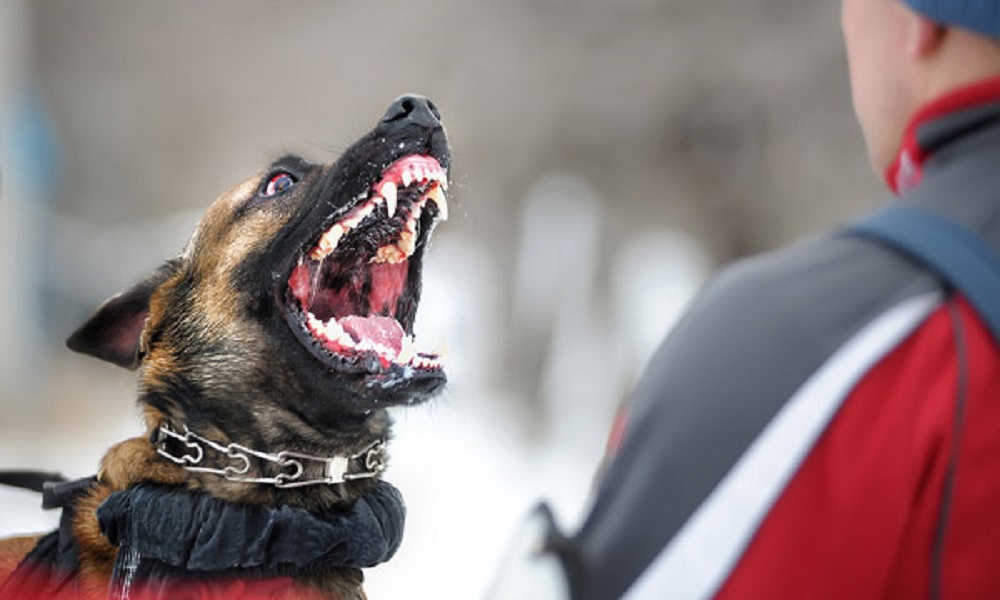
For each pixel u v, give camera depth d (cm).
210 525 376
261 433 410
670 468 209
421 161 425
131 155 2738
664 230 1891
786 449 203
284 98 2352
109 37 2803
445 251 1962
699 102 1817
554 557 213
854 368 205
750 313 215
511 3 1956
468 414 1803
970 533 201
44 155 2250
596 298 1883
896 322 207
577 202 1911
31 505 771
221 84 2573
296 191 425
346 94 2159
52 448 1584
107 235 2312
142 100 2709
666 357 221
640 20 1833
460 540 1204
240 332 416
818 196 1759
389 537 411
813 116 1744
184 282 434
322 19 2281
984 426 201
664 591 203
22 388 1869
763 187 1800
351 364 405
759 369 209
